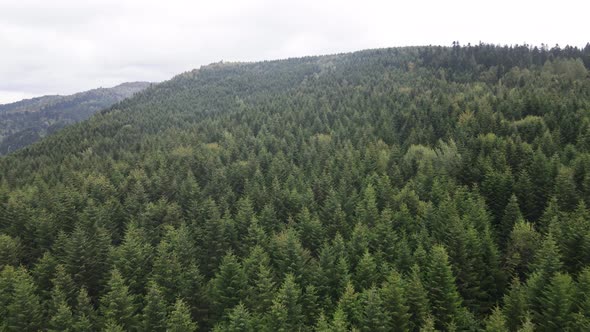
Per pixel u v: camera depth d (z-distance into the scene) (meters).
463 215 56.34
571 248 45.94
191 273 47.94
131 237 55.12
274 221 66.62
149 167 100.75
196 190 80.81
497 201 64.19
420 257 47.47
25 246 62.62
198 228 65.12
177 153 110.62
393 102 143.88
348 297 40.47
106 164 108.88
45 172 105.44
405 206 62.34
